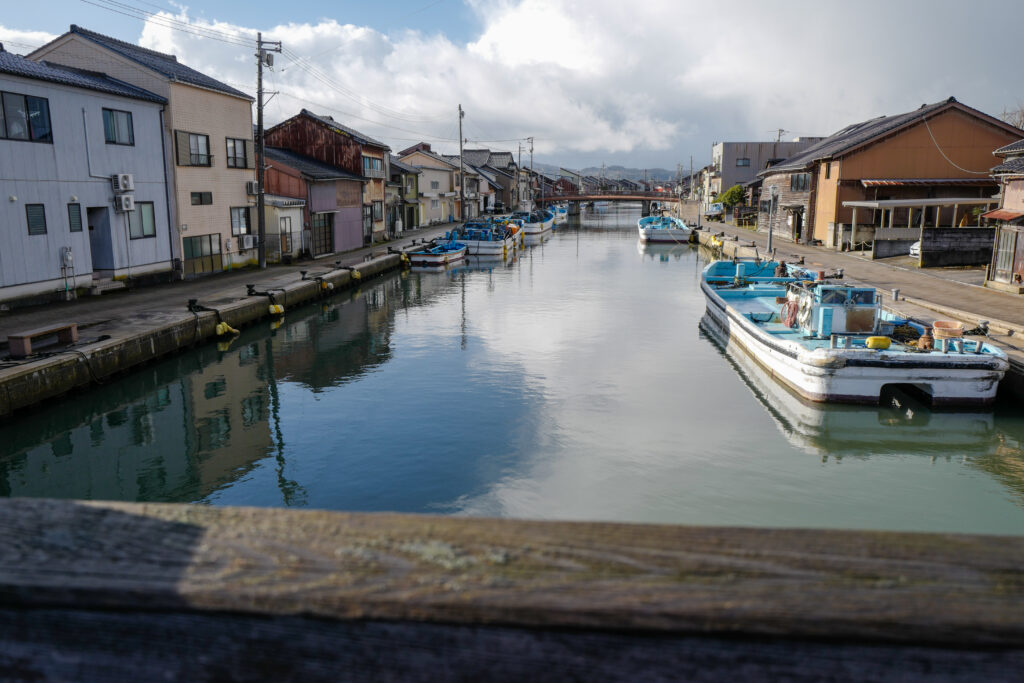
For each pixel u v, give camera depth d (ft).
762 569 2.69
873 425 35.73
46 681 2.70
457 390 43.01
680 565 2.70
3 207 50.93
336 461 31.68
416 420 37.29
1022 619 2.48
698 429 35.55
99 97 59.98
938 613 2.49
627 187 574.97
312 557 2.78
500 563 2.72
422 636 2.59
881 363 36.65
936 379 36.55
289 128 120.67
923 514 26.25
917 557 2.76
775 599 2.54
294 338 59.62
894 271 77.97
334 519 3.05
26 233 53.06
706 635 2.53
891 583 2.62
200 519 3.05
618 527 2.96
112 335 44.50
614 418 37.29
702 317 68.69
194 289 66.59
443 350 54.60
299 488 28.96
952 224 99.30
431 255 109.60
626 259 128.47
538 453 32.27
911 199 104.32
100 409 40.57
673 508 26.61
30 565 2.71
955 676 2.52
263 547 2.85
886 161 105.81
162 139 69.31
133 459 32.86
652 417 37.47
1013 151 65.31
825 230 113.80
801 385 39.29
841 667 2.52
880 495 27.86
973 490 28.32
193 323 51.80
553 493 27.96
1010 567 2.72
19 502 3.15
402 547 2.83
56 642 2.69
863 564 2.72
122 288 63.93
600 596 2.55
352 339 59.16
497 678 2.58
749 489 28.35
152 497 28.43
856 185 107.24
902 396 40.22
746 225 183.32
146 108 66.59
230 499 28.04
